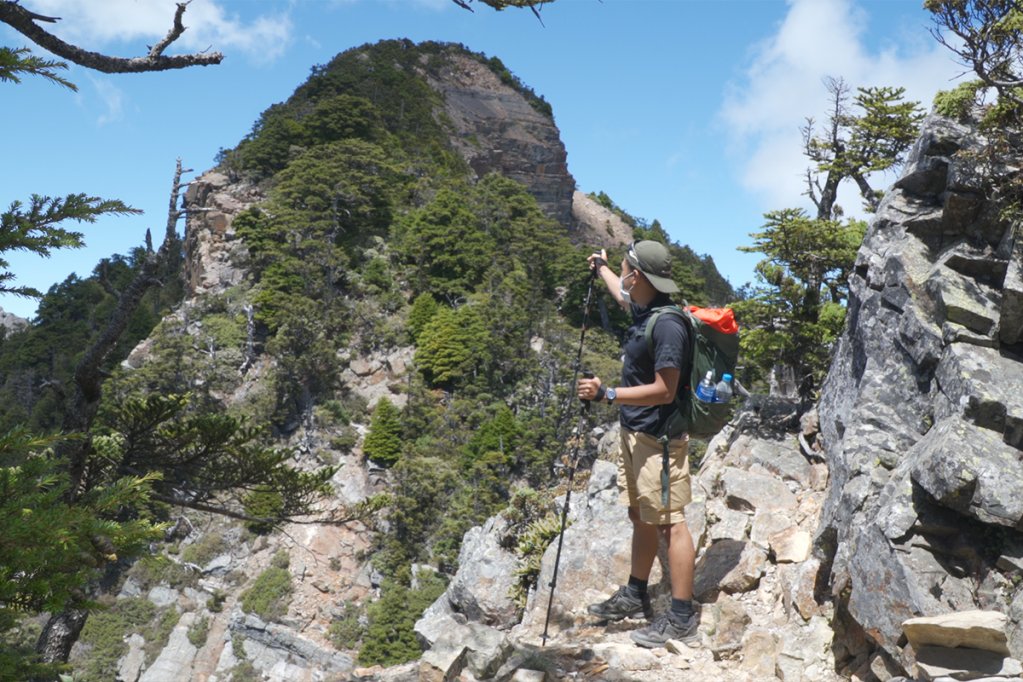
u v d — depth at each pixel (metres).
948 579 5.10
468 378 104.19
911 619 4.70
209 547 82.50
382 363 108.25
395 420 92.75
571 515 9.70
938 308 6.61
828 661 5.64
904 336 6.90
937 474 5.25
